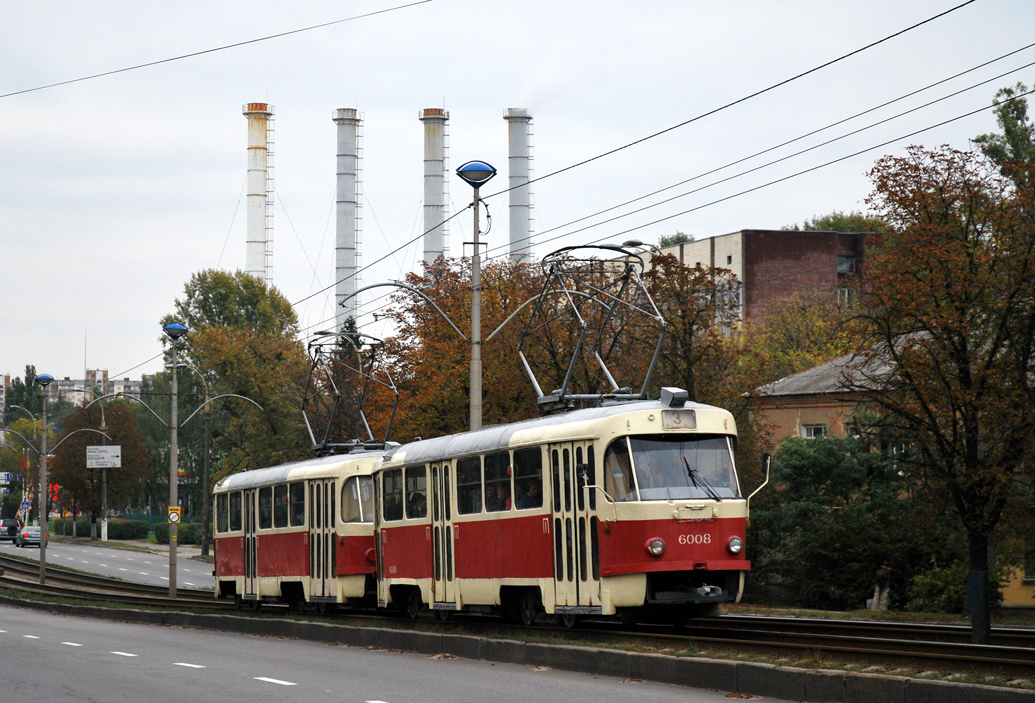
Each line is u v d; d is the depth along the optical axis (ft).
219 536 114.32
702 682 43.98
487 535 69.72
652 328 118.01
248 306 323.37
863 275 82.02
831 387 140.87
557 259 89.56
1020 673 42.91
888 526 116.57
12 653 65.26
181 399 352.28
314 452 103.14
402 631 63.67
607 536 59.67
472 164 90.63
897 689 37.11
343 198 350.43
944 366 77.66
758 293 280.51
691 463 60.70
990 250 77.46
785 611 100.68
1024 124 124.06
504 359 135.54
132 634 83.56
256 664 57.47
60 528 363.76
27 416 522.06
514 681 47.67
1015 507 79.61
